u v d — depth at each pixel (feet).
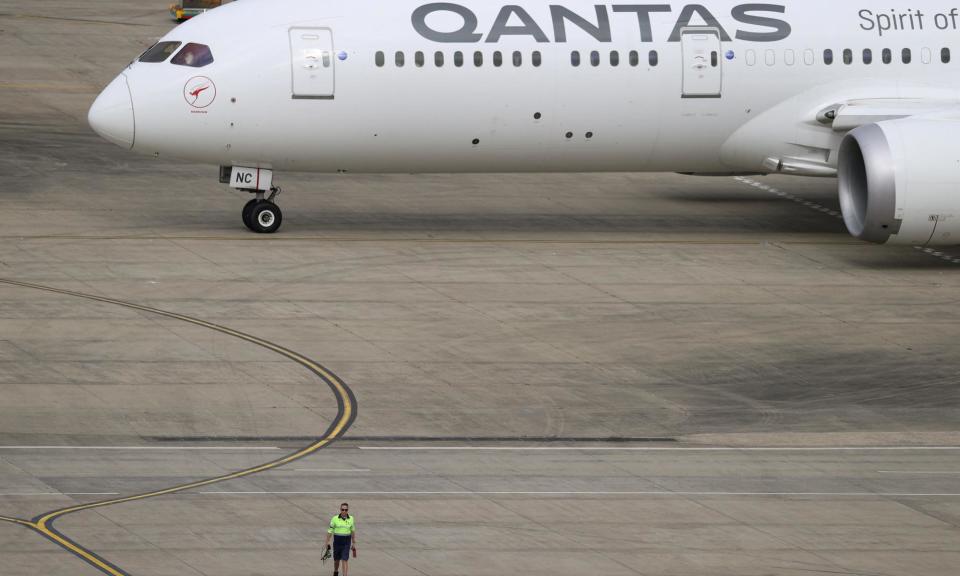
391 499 283.38
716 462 308.19
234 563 252.83
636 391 349.20
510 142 472.85
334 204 526.16
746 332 392.27
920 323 403.54
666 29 473.67
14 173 554.46
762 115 481.87
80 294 405.59
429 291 418.92
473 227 497.46
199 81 453.58
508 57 463.83
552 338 383.24
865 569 256.52
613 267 449.89
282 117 457.68
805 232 502.79
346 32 459.32
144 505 277.03
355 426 322.75
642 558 258.98
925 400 347.97
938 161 444.14
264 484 289.33
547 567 254.27
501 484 292.61
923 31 488.02
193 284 418.10
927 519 280.10
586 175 588.91
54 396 333.83
